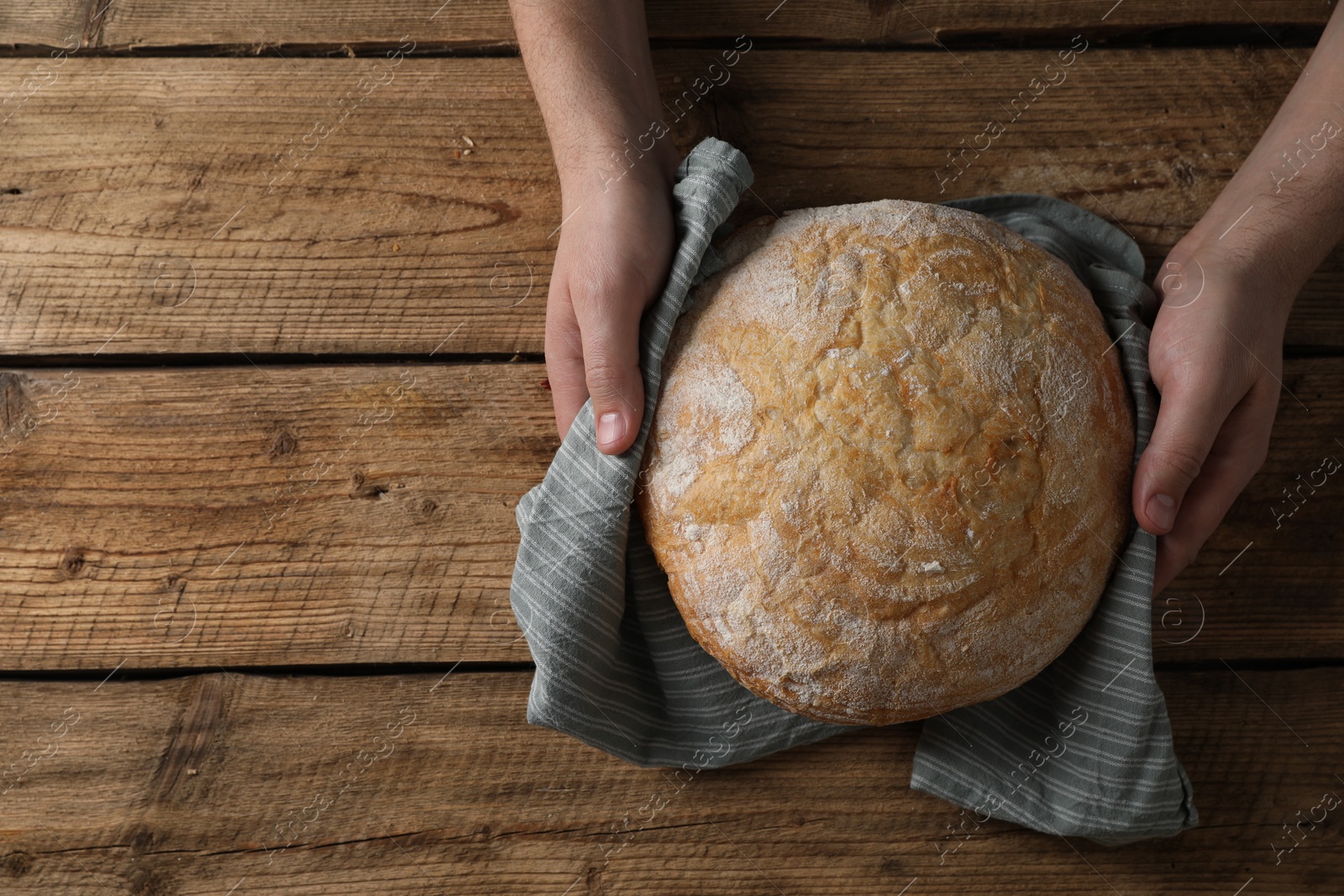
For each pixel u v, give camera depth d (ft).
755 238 2.48
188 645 2.77
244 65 2.88
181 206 2.85
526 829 2.71
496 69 2.88
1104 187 2.84
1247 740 2.73
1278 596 2.76
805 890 2.69
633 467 2.40
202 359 2.82
